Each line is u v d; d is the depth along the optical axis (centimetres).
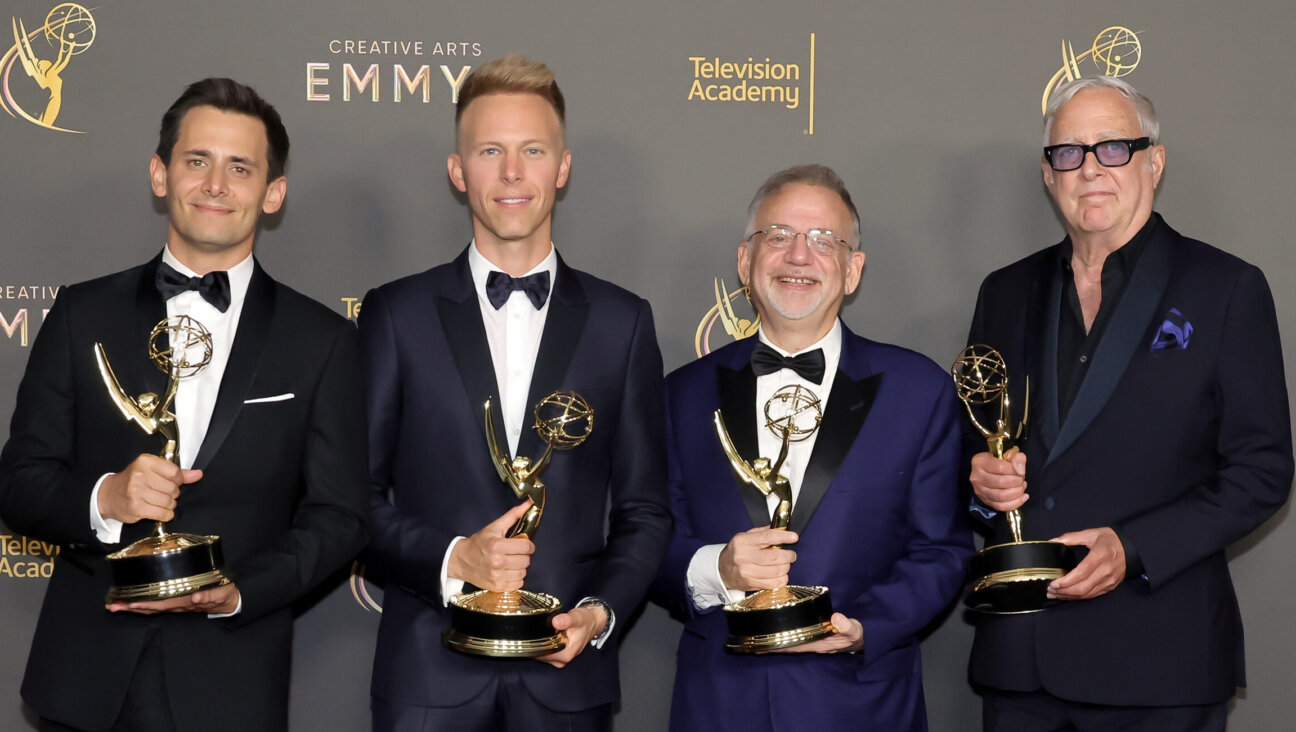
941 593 238
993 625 254
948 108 298
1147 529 234
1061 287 259
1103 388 245
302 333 235
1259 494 237
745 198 296
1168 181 300
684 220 296
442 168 293
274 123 245
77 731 219
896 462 245
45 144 288
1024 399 254
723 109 296
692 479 251
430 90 292
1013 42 298
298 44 290
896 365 252
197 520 222
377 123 292
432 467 236
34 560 289
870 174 298
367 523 232
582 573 236
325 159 292
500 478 235
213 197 232
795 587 230
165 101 289
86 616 220
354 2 291
